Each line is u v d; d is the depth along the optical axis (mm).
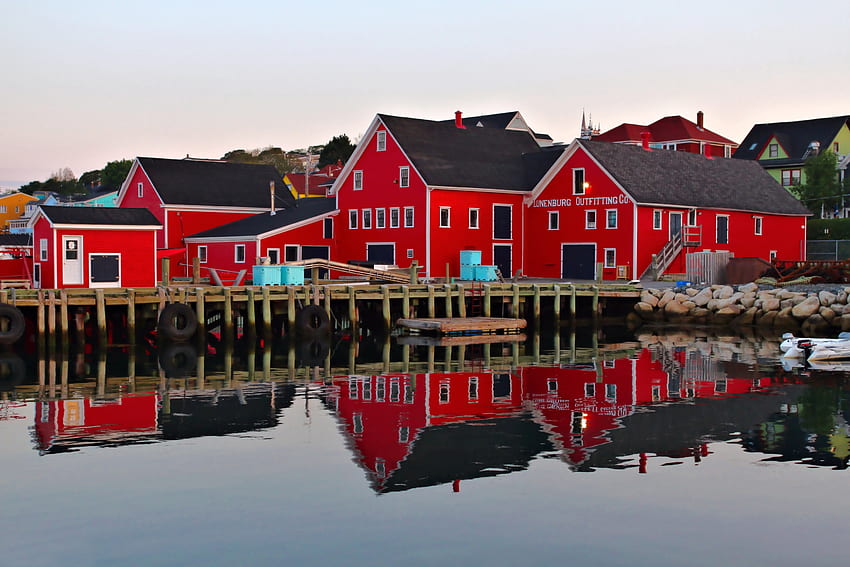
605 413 19578
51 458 15664
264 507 13133
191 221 55500
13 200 118562
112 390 22656
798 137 82188
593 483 14211
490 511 12969
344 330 38281
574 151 49562
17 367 26562
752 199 54625
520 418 19078
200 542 11867
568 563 11234
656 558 11391
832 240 57781
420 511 12953
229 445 16625
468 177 49438
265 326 33406
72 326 32406
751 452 16109
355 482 14289
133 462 15422
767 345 32844
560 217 50344
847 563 11273
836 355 28359
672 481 14336
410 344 33250
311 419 19000
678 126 84625
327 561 11305
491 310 41781
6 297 29344
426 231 47469
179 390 22703
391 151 49594
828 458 15695
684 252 48781
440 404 20719
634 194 46594
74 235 35812
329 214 51156
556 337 36062
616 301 43375
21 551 11602
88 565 11227
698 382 23891
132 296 31234
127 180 58344
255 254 48562
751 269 45562
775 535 12094
